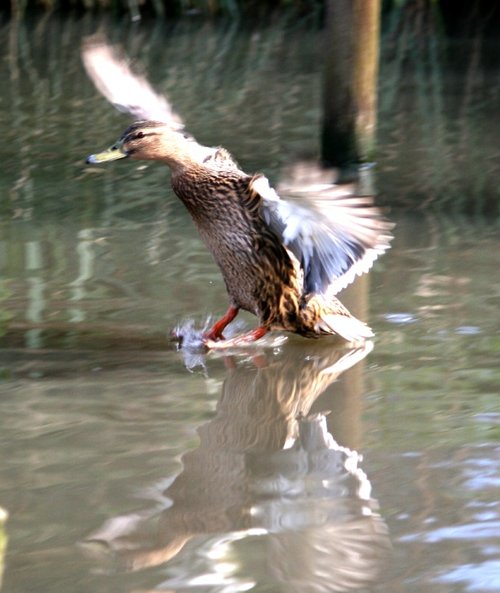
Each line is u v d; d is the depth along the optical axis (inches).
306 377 380.5
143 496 287.0
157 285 477.7
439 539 262.1
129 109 439.5
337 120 721.0
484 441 318.3
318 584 243.4
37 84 1012.5
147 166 700.0
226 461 309.3
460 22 1336.1
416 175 682.8
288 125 835.4
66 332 424.8
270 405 354.0
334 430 331.6
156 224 572.7
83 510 277.7
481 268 490.9
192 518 274.1
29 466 304.7
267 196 370.0
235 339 419.8
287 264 405.7
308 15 1421.0
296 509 279.4
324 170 355.6
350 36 715.4
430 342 406.6
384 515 275.0
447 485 290.0
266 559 255.6
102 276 489.7
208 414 345.4
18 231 561.6
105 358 398.6
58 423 336.5
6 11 1454.2
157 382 376.8
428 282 473.4
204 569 250.5
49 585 244.7
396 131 816.3
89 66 439.5
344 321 415.2
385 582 245.4
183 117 870.4
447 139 780.0
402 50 1169.4
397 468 302.7
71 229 564.1
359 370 384.5
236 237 412.8
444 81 1004.6
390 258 510.0
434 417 338.3
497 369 378.0
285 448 318.7
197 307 451.2
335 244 386.6
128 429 332.8
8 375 380.8
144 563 254.2
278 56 1143.0
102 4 1445.6
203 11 1438.2
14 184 665.0
